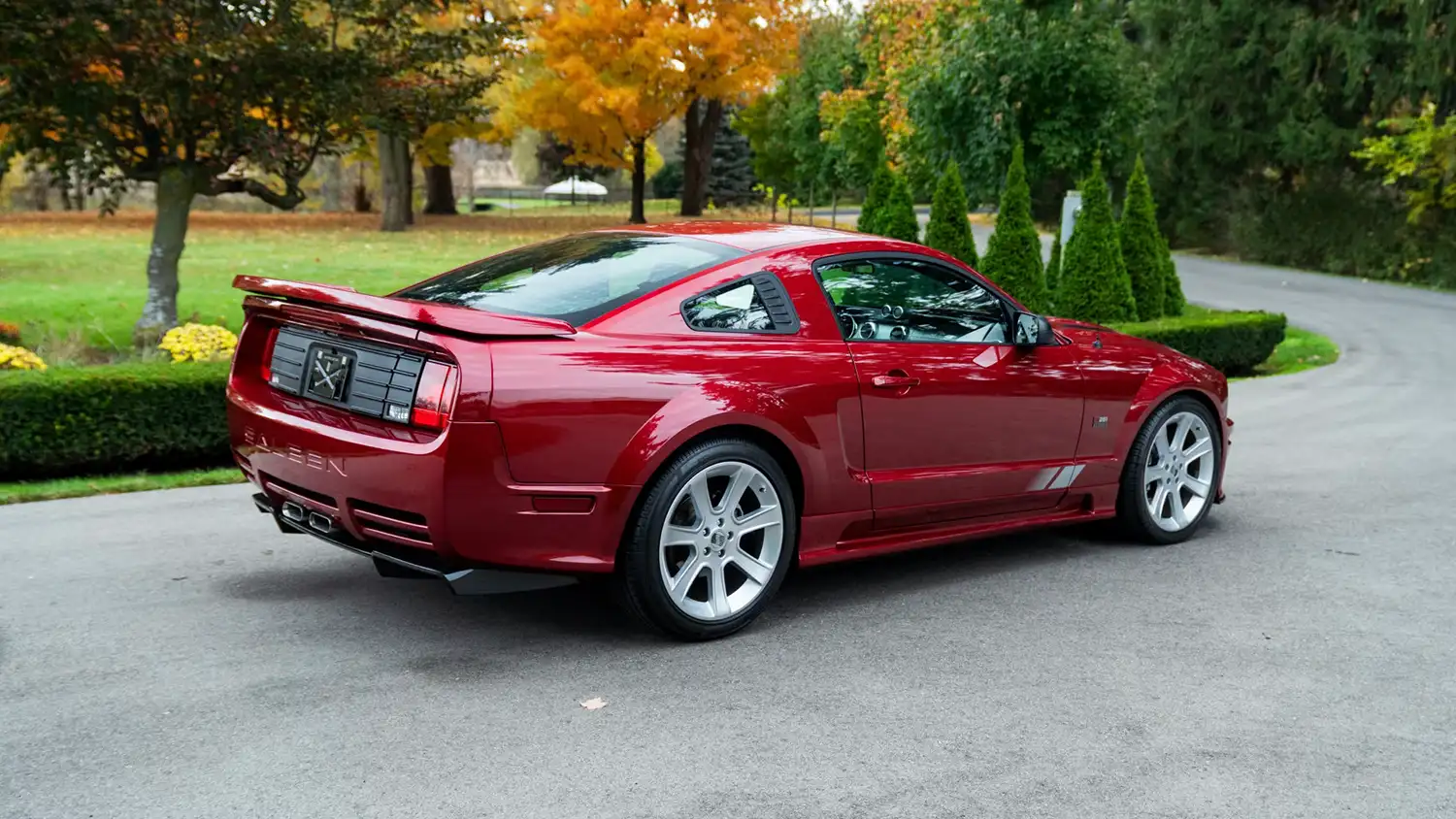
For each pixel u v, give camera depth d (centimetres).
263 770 309
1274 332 1363
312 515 412
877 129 2931
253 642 407
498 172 10369
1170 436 578
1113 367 542
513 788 302
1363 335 1791
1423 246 2780
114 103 1072
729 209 4584
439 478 357
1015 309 511
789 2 3119
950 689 378
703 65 3025
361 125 1162
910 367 462
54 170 1112
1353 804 303
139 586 471
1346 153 3061
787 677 386
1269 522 626
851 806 296
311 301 396
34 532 556
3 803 288
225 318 1388
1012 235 1340
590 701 362
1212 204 3419
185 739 327
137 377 690
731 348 416
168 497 639
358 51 1134
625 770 314
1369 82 3081
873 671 394
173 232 1190
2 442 650
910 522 481
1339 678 394
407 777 307
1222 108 3388
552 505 374
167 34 1041
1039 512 534
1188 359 587
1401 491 707
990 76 1939
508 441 362
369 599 462
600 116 3095
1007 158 1977
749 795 301
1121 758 328
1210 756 331
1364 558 553
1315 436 916
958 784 310
